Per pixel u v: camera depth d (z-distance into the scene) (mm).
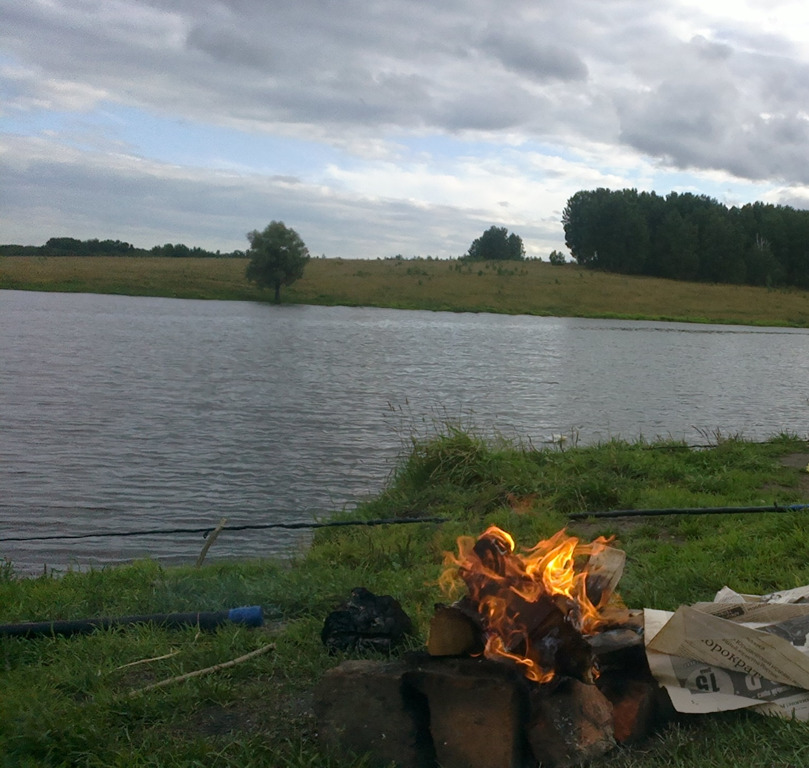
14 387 22281
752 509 8094
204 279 88125
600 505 9289
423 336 46719
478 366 31594
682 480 10477
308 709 4391
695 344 49031
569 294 90188
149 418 18359
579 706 3791
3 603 6473
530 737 3768
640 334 56312
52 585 7023
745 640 4043
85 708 4414
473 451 11188
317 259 117625
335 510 11398
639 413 20906
